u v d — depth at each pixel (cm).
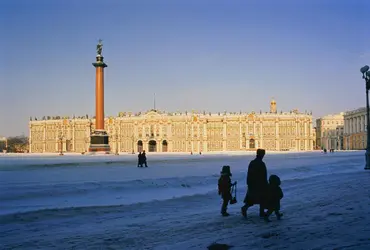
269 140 16638
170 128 16900
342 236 1192
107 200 2127
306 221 1456
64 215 1691
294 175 3591
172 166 4716
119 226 1452
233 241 1182
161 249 1116
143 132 17125
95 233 1337
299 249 1067
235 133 16738
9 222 1546
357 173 3622
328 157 7469
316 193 2253
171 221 1535
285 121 16688
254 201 1534
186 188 2659
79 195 2259
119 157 8538
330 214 1570
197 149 16700
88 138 17600
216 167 4459
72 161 6338
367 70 3962
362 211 1611
